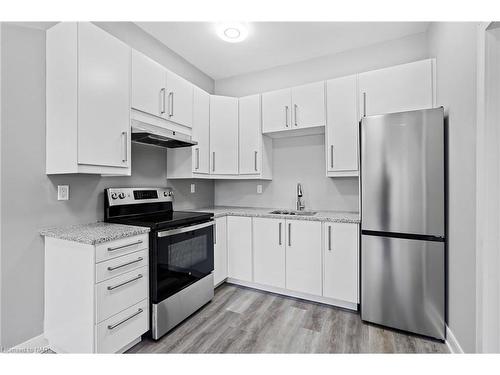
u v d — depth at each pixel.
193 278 2.17
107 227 1.80
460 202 1.59
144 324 1.75
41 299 1.69
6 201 1.54
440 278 1.77
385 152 1.92
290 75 3.09
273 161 3.20
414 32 2.48
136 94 1.98
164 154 2.74
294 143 3.08
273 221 2.57
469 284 1.49
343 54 2.82
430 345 1.75
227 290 2.71
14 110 1.56
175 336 1.87
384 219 1.93
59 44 1.64
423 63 2.14
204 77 3.35
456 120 1.66
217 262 2.66
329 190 2.89
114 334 1.55
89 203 1.97
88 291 1.46
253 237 2.67
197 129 2.69
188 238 2.13
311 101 2.61
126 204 2.17
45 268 1.70
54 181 1.76
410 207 1.85
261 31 2.45
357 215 2.51
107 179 2.11
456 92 1.67
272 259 2.57
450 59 1.79
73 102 1.57
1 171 1.52
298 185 2.92
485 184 1.32
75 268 1.52
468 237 1.50
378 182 1.95
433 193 1.78
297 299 2.48
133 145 2.38
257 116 2.91
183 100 2.48
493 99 1.32
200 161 2.72
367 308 2.02
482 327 1.34
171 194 2.66
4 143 1.53
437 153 1.77
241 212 2.81
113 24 2.17
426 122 1.80
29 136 1.63
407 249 1.87
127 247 1.64
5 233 1.54
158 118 2.21
